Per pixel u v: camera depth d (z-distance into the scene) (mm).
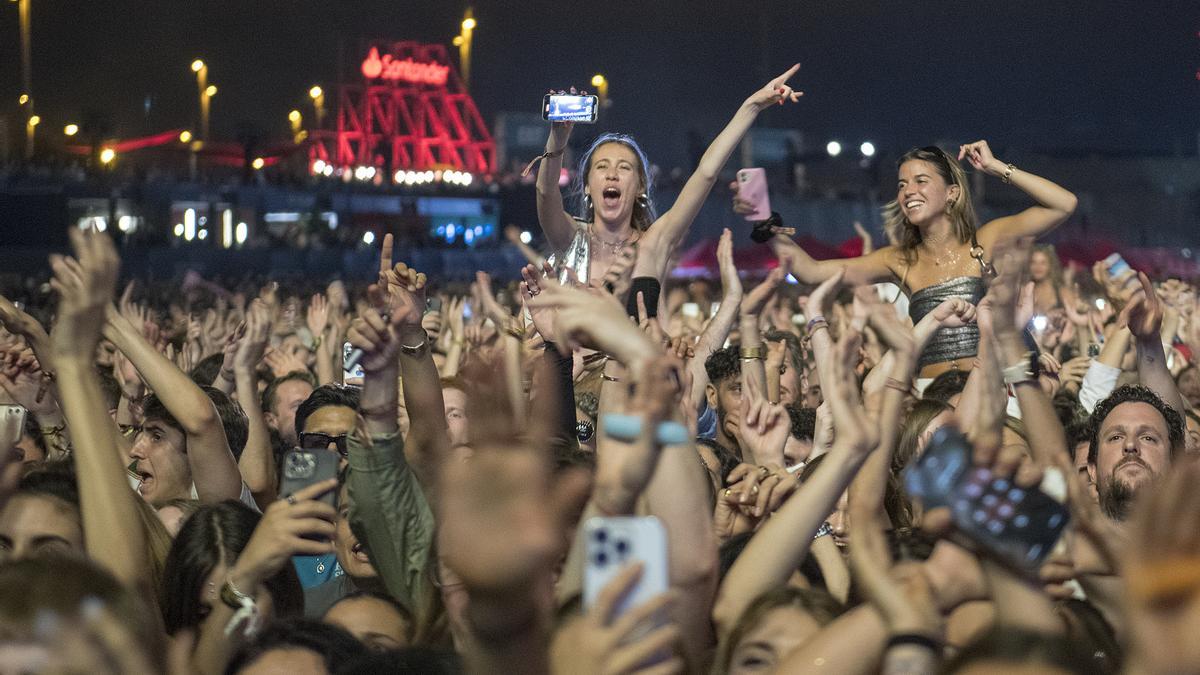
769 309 11953
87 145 53219
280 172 54000
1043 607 2129
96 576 2121
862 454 2795
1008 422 4277
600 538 2068
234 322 9688
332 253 43344
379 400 3455
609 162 6629
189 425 4098
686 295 14922
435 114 90062
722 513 3777
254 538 2977
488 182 60938
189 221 48938
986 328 3234
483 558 1919
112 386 6520
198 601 3240
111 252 3049
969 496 2113
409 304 3699
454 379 5027
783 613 2770
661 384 2379
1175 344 8938
